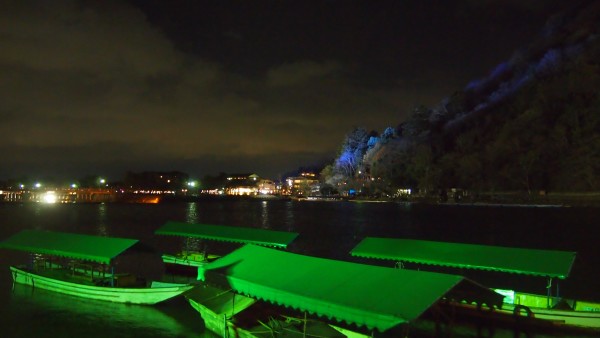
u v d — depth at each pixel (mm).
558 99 184875
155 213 167875
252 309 22703
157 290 28516
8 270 43688
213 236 38875
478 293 19547
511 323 23750
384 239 31672
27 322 26703
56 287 32125
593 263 51469
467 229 94625
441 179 189000
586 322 23016
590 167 153000
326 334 20188
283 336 20094
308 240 77062
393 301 16328
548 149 167875
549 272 24547
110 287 29703
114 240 31469
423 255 28359
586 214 125250
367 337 19500
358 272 18938
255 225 109375
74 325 26141
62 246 32000
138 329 25422
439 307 22547
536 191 161000
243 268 21625
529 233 86000
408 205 183750
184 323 26156
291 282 19234
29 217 143375
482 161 180875
